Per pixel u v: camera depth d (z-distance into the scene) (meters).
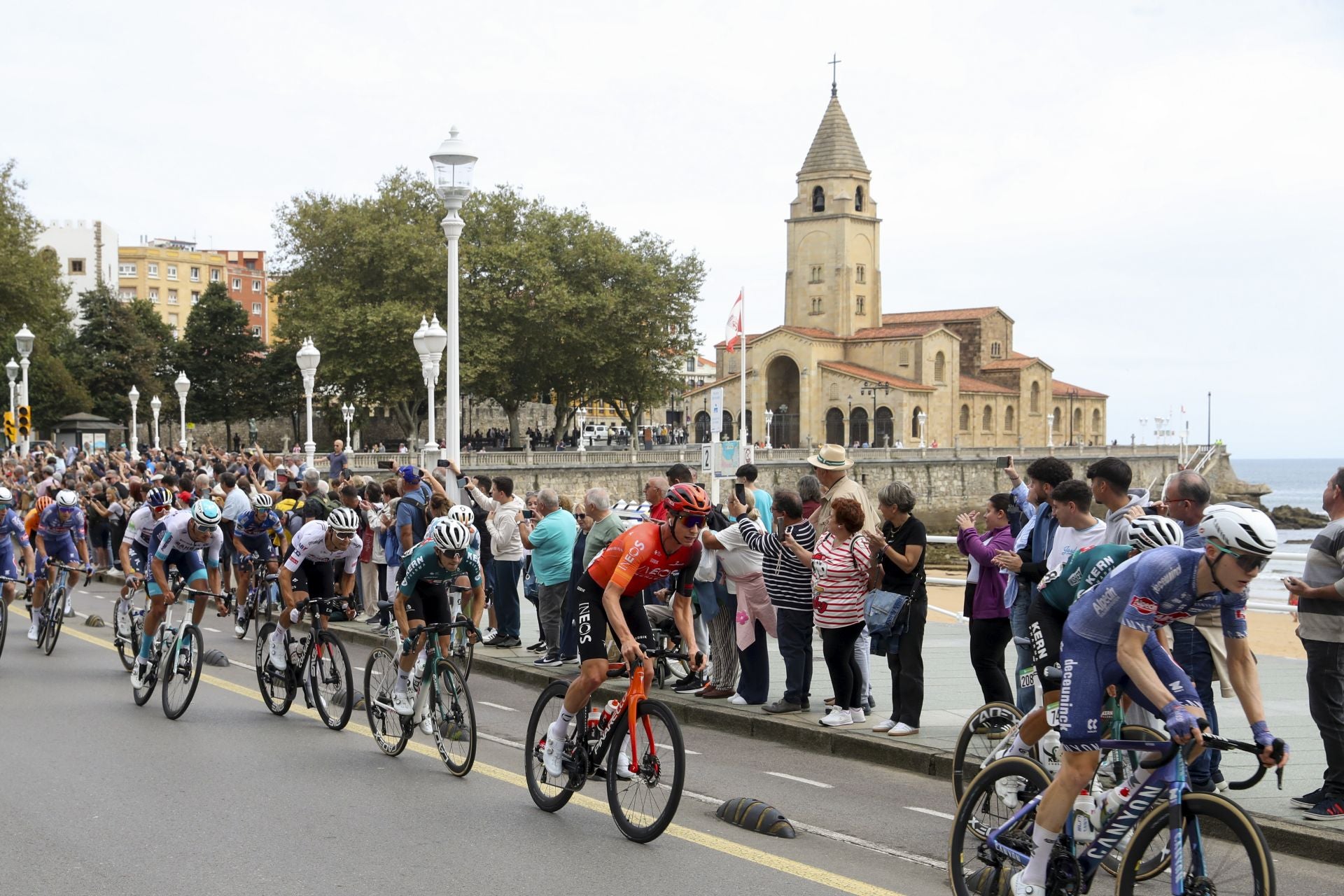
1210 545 5.02
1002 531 9.23
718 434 23.56
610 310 75.25
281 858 6.71
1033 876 5.52
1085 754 5.40
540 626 14.86
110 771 8.71
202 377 89.19
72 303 122.25
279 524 12.55
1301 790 7.92
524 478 65.56
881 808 8.06
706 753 9.95
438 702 8.98
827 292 115.44
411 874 6.44
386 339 67.88
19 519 13.92
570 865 6.63
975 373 125.38
